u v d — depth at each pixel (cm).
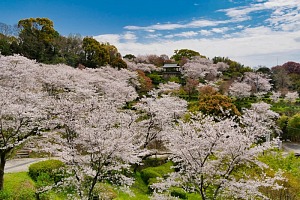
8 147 1228
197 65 5869
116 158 1291
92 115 1415
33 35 4712
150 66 6219
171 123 2138
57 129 1627
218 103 2902
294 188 1466
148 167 2089
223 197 1330
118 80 3753
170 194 1502
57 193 1392
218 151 1236
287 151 3478
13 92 1420
